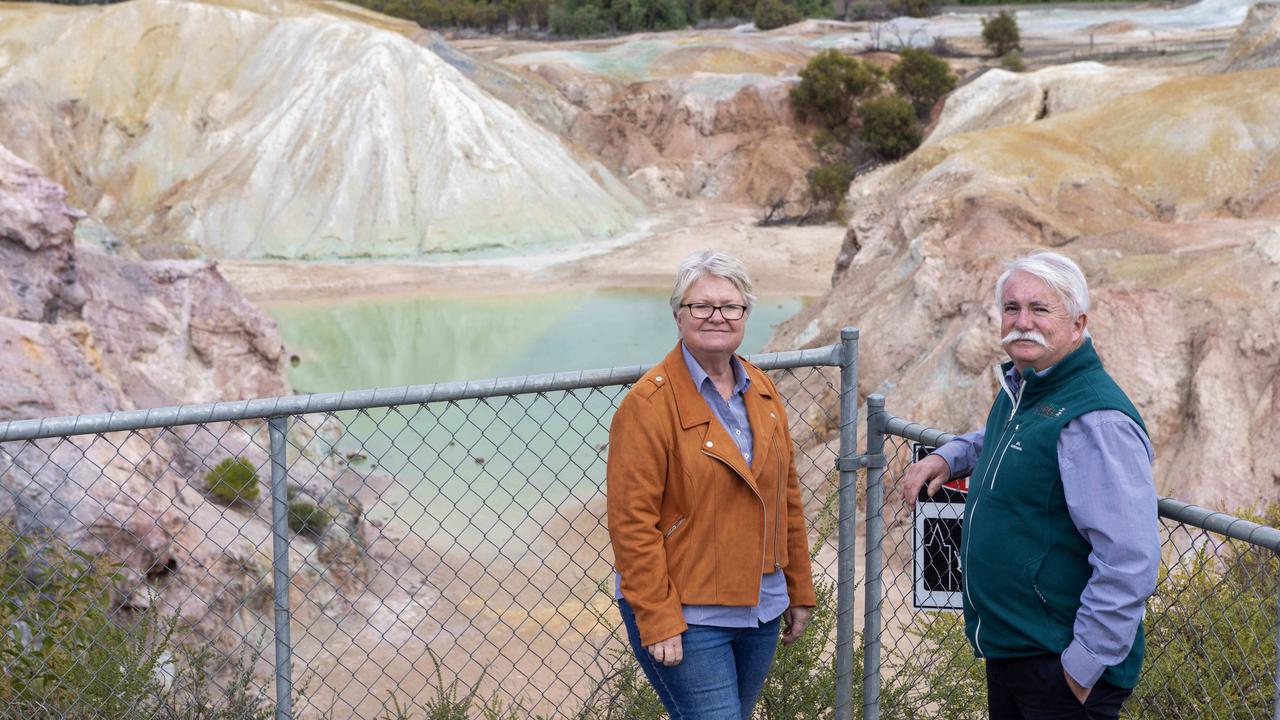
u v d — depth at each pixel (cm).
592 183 5338
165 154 5191
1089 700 299
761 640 340
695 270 321
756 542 325
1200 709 431
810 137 6062
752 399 336
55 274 1730
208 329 2180
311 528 1130
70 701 423
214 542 978
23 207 1664
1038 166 2103
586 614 1049
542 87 6625
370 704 824
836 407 1598
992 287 1569
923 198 2122
